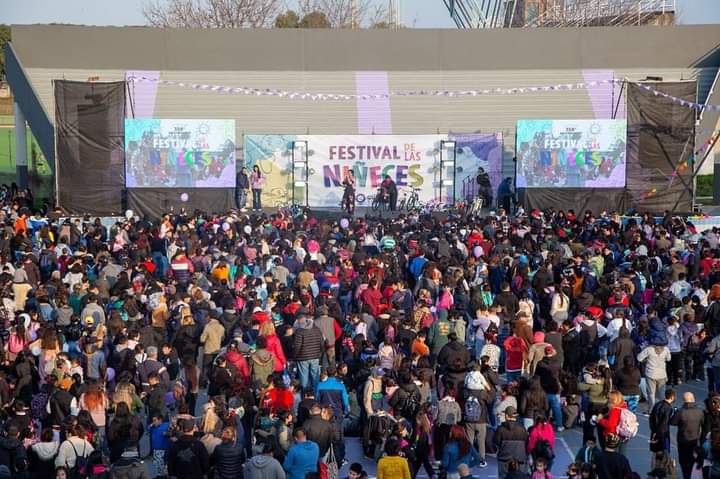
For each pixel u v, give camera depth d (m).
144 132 38.25
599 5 57.69
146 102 46.16
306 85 47.53
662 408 16.09
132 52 47.12
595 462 13.94
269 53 47.75
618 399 15.89
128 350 18.73
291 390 17.09
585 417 17.38
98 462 14.27
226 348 18.75
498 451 15.12
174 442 14.16
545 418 15.42
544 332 19.98
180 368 20.23
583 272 24.48
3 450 14.74
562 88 44.91
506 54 48.09
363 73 47.84
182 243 28.39
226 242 28.58
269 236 29.67
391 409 17.08
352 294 23.95
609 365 19.41
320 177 42.56
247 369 17.81
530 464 15.02
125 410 15.40
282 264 25.98
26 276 24.44
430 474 16.08
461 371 17.67
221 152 38.69
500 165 43.00
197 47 47.44
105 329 19.75
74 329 19.70
